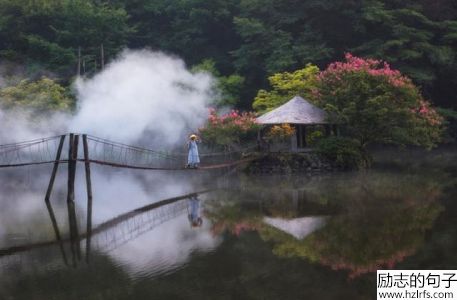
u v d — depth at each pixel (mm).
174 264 13414
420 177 26766
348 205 19672
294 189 23812
